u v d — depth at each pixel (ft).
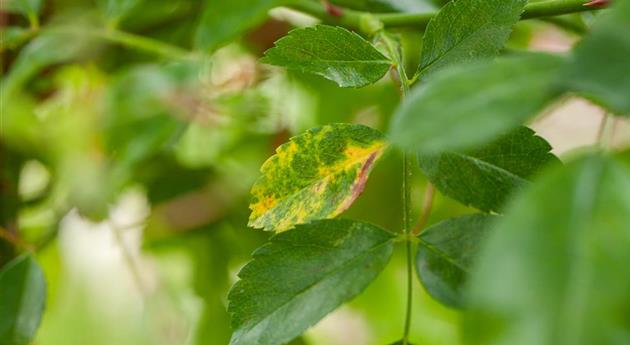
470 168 1.17
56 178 1.80
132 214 2.17
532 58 0.96
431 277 1.20
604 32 0.91
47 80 1.82
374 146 1.18
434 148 0.93
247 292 1.17
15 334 1.49
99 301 2.26
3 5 1.76
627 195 0.93
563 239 0.92
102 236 2.27
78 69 1.80
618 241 0.92
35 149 1.74
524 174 1.16
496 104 0.94
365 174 1.19
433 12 1.43
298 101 2.07
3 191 1.82
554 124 2.09
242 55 1.94
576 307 0.90
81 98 1.75
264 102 1.95
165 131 1.66
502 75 0.95
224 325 2.02
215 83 1.87
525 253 0.92
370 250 1.19
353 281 1.18
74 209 1.77
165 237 2.09
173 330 2.03
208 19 1.59
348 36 1.20
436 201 1.98
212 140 2.07
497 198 1.17
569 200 0.93
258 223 1.19
